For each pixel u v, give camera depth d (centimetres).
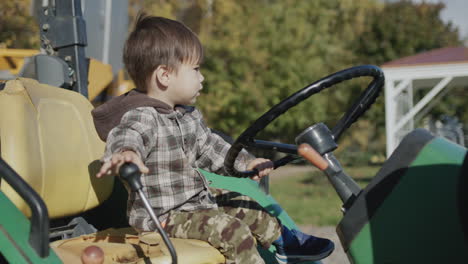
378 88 155
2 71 317
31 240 116
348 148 1426
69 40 203
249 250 152
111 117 172
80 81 202
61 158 162
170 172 171
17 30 678
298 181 886
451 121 1585
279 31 1196
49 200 158
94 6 274
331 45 1344
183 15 1212
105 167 125
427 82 1005
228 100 1125
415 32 1622
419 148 121
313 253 173
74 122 175
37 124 158
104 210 205
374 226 119
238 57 1143
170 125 173
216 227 154
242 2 1226
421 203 116
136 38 179
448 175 116
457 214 112
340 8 1552
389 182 121
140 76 179
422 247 114
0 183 144
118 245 146
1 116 150
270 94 1160
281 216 207
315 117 1220
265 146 158
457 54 925
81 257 129
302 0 1312
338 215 521
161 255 140
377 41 1598
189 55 176
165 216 167
